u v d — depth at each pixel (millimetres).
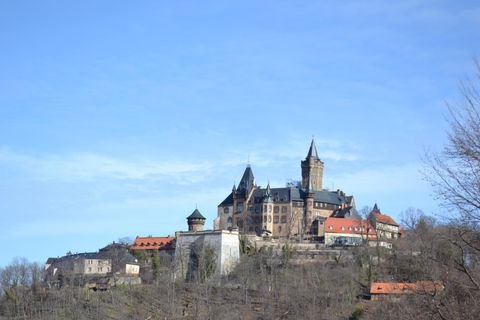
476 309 55594
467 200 53750
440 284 61188
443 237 56906
